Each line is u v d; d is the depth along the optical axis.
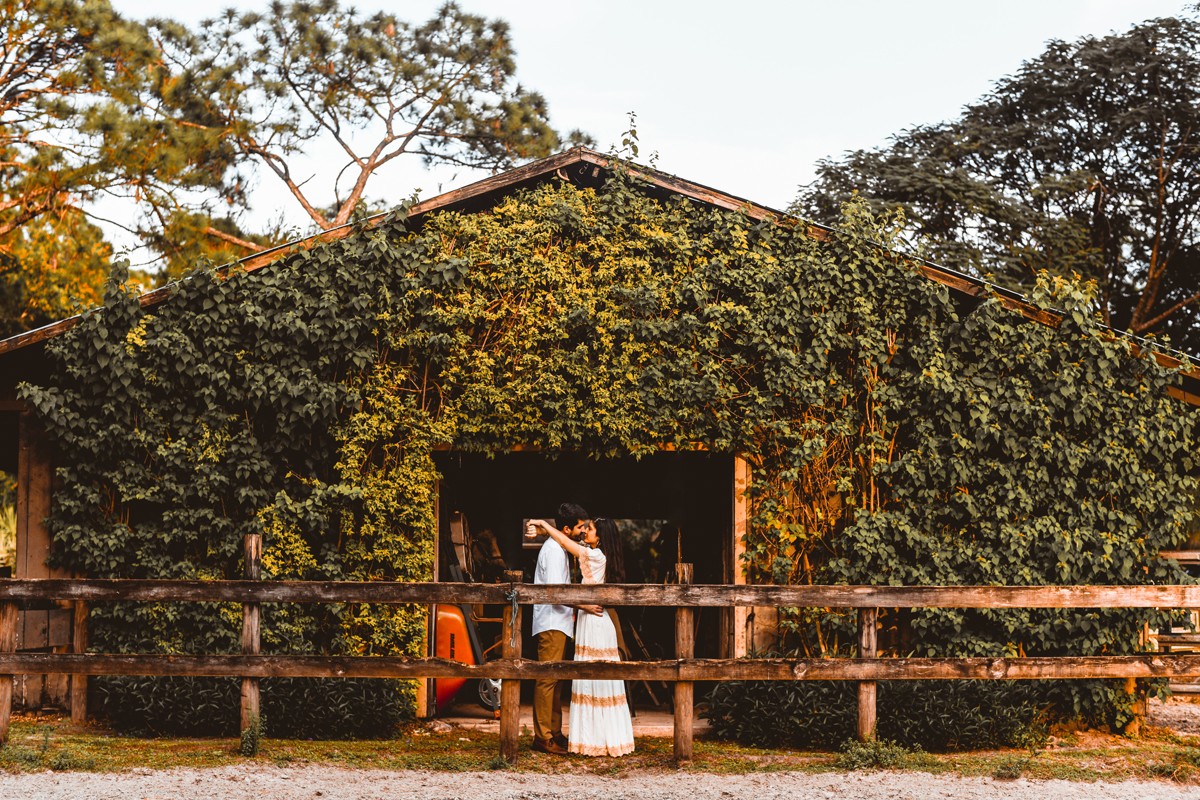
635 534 18.09
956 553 8.18
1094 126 21.88
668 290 8.60
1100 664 6.80
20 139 17.05
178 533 8.27
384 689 7.84
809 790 6.16
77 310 8.54
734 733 7.81
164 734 7.72
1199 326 21.84
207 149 19.09
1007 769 6.61
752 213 8.82
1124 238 21.62
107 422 8.33
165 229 16.86
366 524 8.37
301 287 8.55
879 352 8.45
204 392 8.34
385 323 8.51
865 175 21.17
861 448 8.36
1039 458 8.20
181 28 20.05
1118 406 8.27
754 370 8.55
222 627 8.23
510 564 11.30
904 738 7.32
